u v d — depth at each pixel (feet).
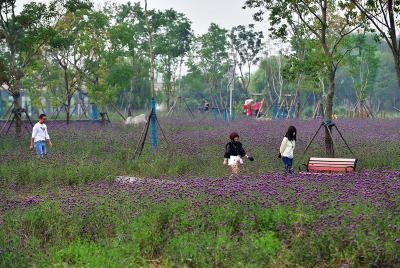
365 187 42.78
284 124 134.72
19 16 96.02
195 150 76.64
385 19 62.28
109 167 62.13
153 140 77.97
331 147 71.61
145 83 248.73
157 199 40.34
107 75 144.25
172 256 30.83
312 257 29.53
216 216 35.40
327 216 32.19
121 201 40.27
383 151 71.92
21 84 146.41
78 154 72.28
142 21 174.40
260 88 307.99
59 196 45.52
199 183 47.03
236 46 216.95
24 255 29.99
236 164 59.00
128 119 154.92
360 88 204.23
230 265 28.91
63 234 35.17
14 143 86.84
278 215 34.58
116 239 33.09
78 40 132.46
